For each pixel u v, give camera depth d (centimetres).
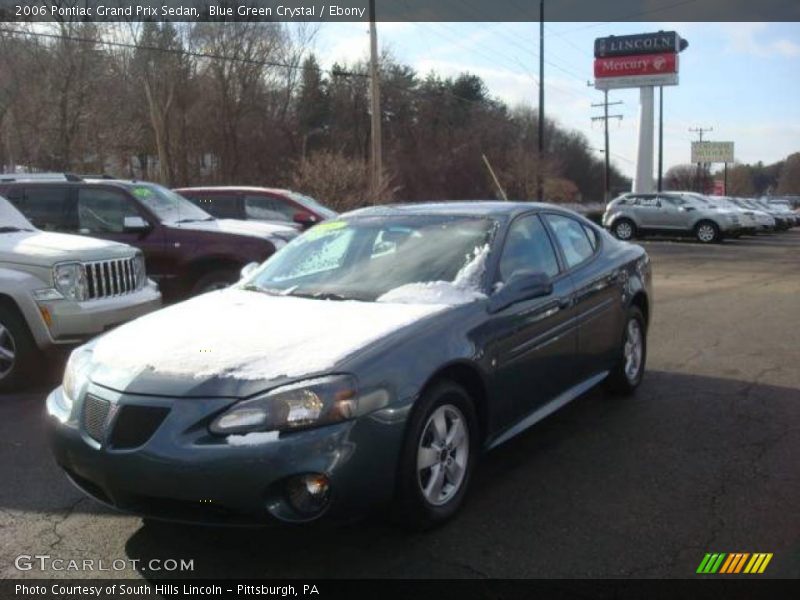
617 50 5325
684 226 2717
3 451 502
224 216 1210
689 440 510
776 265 1855
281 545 366
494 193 5266
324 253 502
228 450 320
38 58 2609
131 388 344
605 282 559
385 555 355
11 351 649
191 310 434
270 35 3844
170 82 3447
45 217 923
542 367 469
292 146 4538
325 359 345
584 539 368
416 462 358
